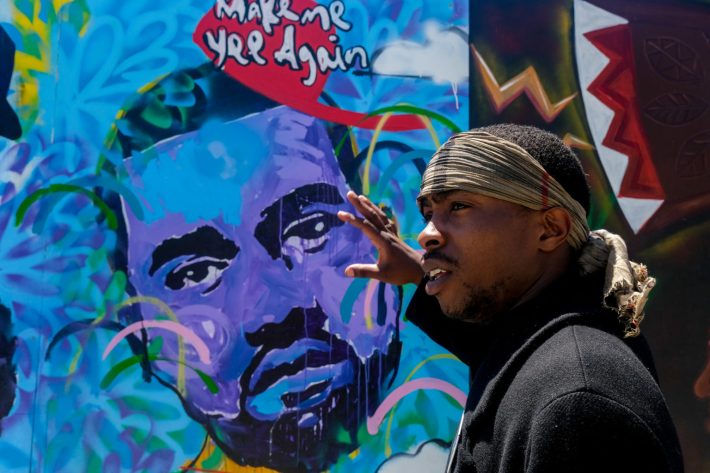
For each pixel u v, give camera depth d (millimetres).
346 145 3057
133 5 2881
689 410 3277
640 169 3350
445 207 1446
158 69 2887
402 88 3137
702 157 3408
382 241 1998
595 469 1075
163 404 2775
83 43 2828
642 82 3383
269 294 2922
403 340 3055
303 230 2980
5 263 2689
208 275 2867
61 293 2729
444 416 3061
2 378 2648
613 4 3377
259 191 2949
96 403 2717
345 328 2988
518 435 1171
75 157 2785
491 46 3244
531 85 3270
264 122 2977
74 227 2762
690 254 3357
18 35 2770
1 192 2705
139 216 2824
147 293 2805
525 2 3293
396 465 2980
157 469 2742
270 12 3010
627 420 1090
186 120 2898
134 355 2771
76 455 2680
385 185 3086
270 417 2869
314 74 3041
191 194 2881
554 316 1336
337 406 2943
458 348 1857
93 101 2820
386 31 3135
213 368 2834
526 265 1404
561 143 1467
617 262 1384
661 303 3305
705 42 3457
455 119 3189
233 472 2809
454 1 3219
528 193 1372
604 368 1147
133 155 2838
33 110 2762
